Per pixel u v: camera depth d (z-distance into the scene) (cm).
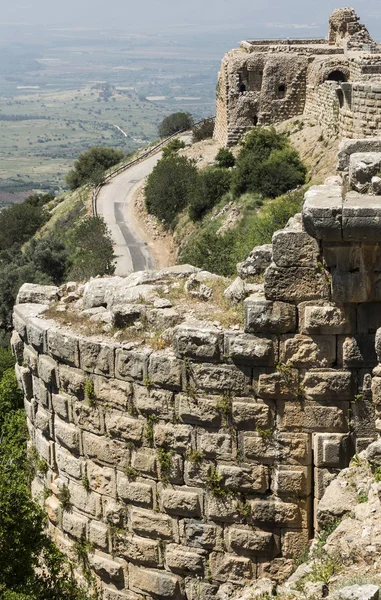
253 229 4950
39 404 1914
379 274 1514
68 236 8519
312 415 1586
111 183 10356
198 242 5222
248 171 6775
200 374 1617
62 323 1838
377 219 1447
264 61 8306
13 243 10225
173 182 8175
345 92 5575
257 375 1591
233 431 1625
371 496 1461
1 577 1688
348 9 9106
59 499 1870
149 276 1850
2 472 1753
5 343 4516
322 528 1526
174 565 1711
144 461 1706
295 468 1608
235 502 1647
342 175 1772
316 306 1548
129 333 1723
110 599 1797
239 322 1617
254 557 1659
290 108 8262
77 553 1841
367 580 1312
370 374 1563
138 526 1733
